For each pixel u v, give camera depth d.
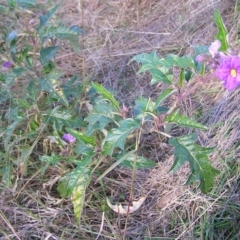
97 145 0.52
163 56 0.80
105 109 0.52
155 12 0.91
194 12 0.84
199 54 0.46
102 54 0.84
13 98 0.66
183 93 0.49
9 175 0.59
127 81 0.78
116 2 0.96
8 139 0.59
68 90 0.65
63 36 0.60
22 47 0.79
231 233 0.54
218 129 0.63
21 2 0.62
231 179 0.57
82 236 0.56
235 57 0.40
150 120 0.52
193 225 0.55
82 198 0.50
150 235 0.56
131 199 0.55
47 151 0.64
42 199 0.61
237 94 0.65
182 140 0.47
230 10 0.81
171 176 0.60
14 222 0.58
